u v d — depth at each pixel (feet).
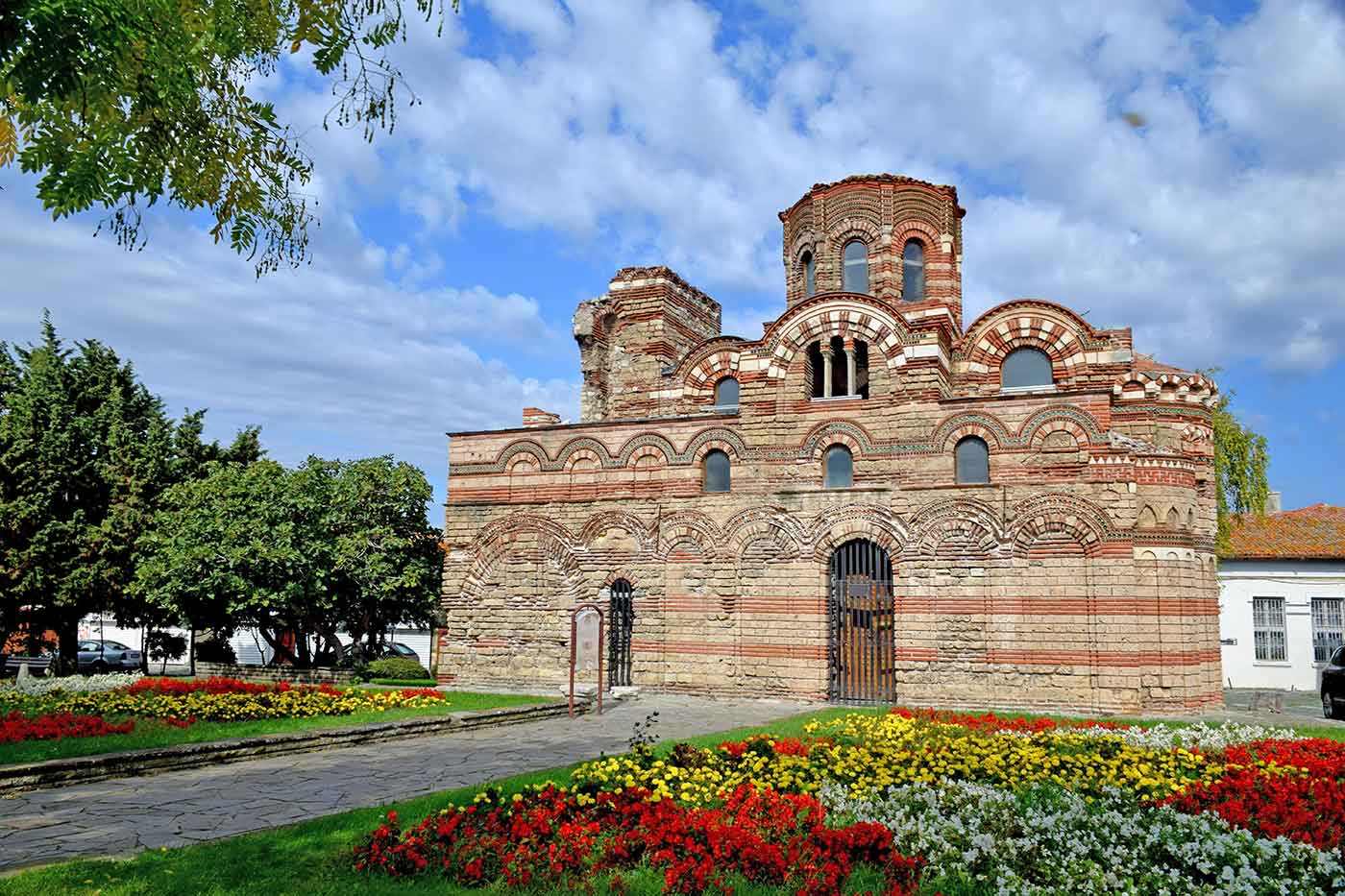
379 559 123.85
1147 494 92.07
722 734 68.85
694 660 102.27
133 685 89.25
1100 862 33.68
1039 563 91.91
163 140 37.27
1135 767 49.78
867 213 123.75
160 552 124.77
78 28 30.19
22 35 29.73
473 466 115.44
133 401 148.87
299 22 39.86
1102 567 89.86
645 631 104.99
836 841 34.73
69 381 144.97
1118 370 109.40
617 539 107.86
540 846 35.27
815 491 100.42
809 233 127.95
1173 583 91.45
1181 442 111.24
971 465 96.78
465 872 32.73
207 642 149.79
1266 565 150.00
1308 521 159.63
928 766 49.90
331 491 126.82
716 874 33.50
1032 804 40.47
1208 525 108.78
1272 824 38.88
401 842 34.71
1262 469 140.15
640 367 132.26
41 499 134.00
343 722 69.46
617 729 76.02
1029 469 93.56
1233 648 149.89
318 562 122.31
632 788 41.34
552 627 109.19
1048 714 86.94
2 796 46.26
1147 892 31.01
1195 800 42.78
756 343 106.32
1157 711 88.58
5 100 33.88
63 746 55.67
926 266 123.54
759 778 47.01
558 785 47.06
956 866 33.32
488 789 39.29
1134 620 88.79
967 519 94.68
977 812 38.88
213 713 71.46
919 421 98.58
